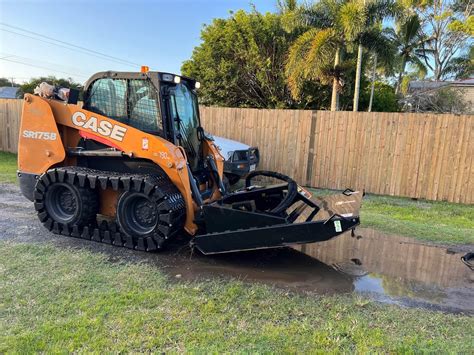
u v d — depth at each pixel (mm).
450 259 4746
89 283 3619
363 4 13773
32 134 5176
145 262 4266
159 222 4422
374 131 8562
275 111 9398
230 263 4375
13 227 5316
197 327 2904
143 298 3336
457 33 31906
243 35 18031
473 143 7828
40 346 2588
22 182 5340
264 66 17656
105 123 4801
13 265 3980
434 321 3178
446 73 34188
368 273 4234
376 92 19875
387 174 8594
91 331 2785
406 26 25297
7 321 2908
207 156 5551
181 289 3574
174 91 4938
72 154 5020
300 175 9352
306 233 3936
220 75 18641
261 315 3148
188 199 4590
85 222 4867
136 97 4738
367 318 3174
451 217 6957
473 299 3680
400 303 3527
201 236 4359
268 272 4164
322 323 3059
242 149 8312
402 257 4758
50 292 3400
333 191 8906
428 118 8086
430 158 8195
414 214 7059
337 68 14922
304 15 15047
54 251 4449
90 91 4957
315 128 9062
